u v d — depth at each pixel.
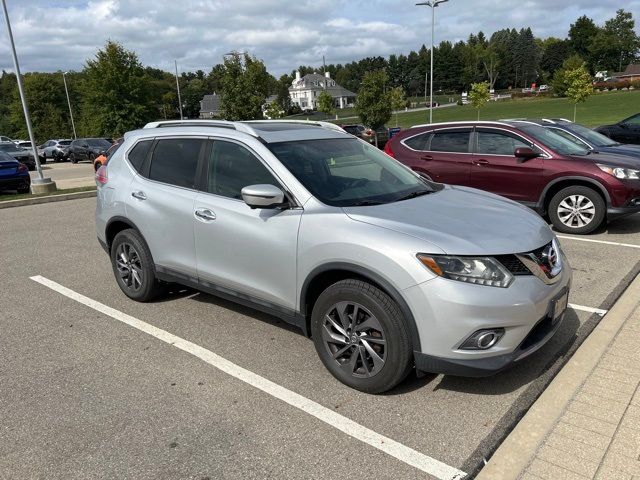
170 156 4.59
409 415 3.14
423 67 149.62
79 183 17.61
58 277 6.22
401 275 3.00
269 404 3.32
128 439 3.02
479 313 2.90
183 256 4.41
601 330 4.03
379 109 38.69
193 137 4.43
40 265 6.80
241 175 3.98
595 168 7.12
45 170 26.89
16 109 69.31
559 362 3.66
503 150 7.96
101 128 41.28
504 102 90.94
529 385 3.41
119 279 5.27
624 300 4.64
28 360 4.04
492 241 3.08
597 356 3.63
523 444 2.80
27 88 68.62
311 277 3.43
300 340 4.23
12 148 26.81
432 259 2.96
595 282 5.23
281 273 3.64
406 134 9.09
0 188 14.95
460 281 2.93
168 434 3.05
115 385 3.62
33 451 2.94
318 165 3.94
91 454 2.90
